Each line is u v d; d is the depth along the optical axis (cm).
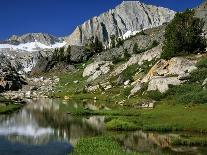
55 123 6775
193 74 8950
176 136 5216
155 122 6144
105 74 15662
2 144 4912
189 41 10600
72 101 11256
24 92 15725
